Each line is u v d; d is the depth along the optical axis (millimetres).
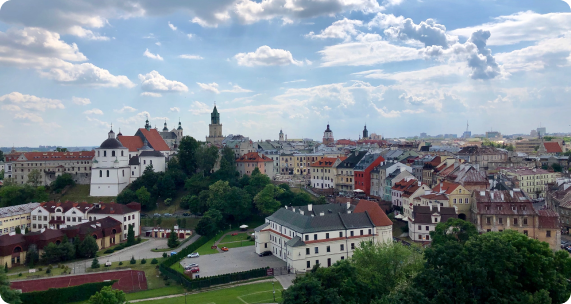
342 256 140625
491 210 156625
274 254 157125
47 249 153125
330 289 89250
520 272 90688
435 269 92000
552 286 87562
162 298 118500
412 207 177250
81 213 192500
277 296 115375
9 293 95500
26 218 199375
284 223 151125
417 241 163500
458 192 171625
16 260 153500
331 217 144250
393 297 86875
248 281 129625
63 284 131125
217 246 172125
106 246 177875
